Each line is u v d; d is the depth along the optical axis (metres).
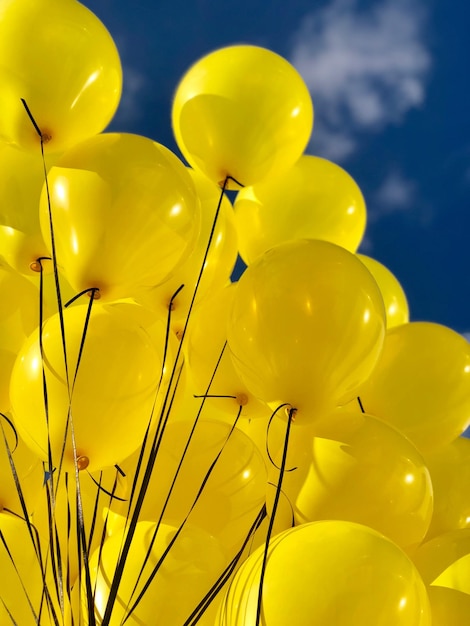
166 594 1.46
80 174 1.51
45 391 1.42
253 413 1.76
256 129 1.67
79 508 1.37
